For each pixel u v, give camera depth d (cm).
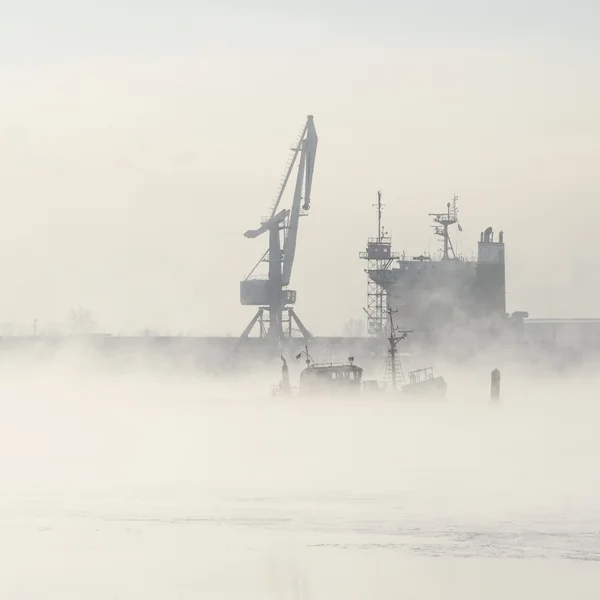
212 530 15475
